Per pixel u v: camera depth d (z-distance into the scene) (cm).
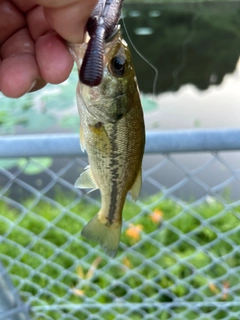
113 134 15
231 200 34
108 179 16
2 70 14
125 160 15
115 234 17
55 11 12
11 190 35
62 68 13
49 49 13
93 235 17
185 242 28
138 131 15
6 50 15
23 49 15
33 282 26
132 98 14
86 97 14
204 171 37
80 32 12
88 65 10
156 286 25
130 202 31
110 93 14
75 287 25
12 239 29
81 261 26
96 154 15
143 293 25
